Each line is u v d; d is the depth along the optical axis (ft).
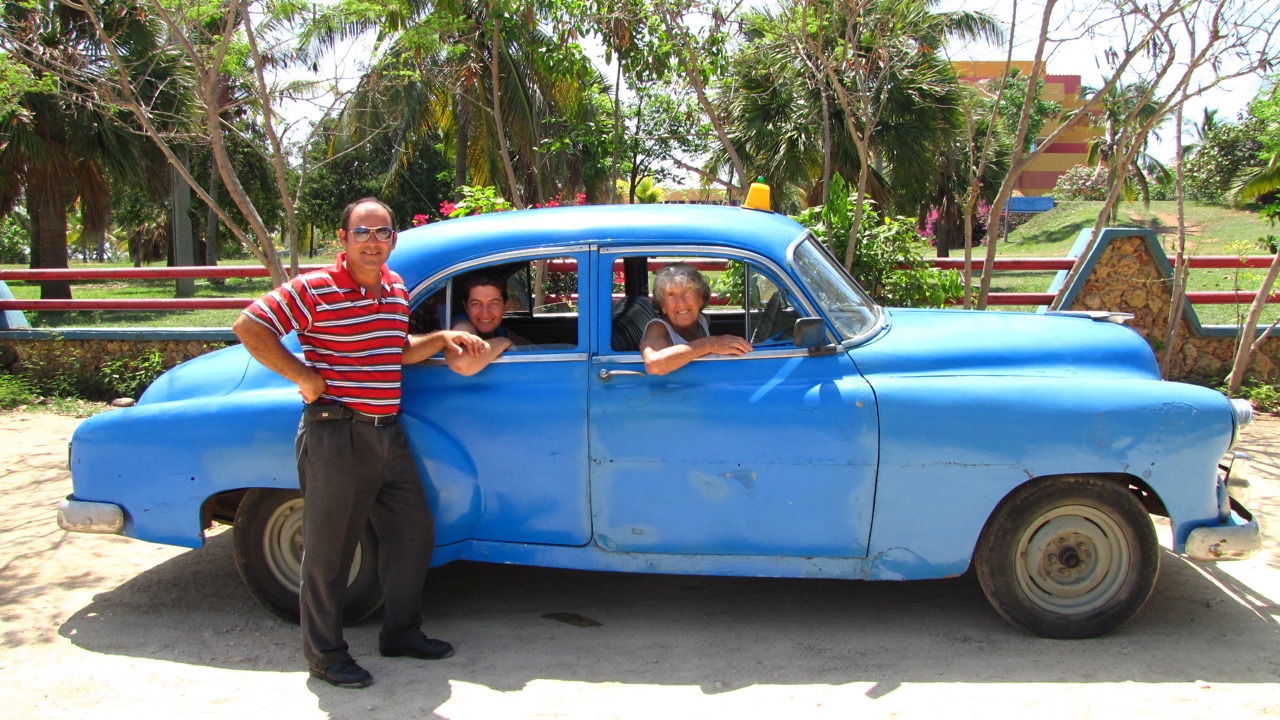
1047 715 10.78
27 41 24.08
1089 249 28.14
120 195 65.87
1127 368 13.10
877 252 26.58
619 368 12.60
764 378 12.51
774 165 52.08
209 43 24.40
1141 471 12.23
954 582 15.15
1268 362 28.76
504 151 30.01
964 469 12.26
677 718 10.89
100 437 13.47
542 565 12.96
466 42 32.35
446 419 12.69
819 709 11.02
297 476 12.79
